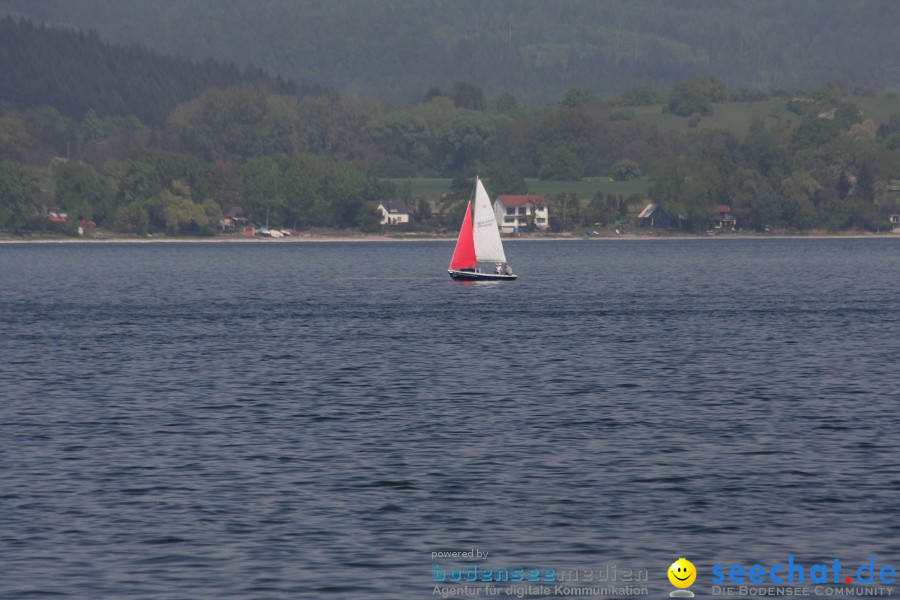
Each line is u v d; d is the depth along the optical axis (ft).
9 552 383.86
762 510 428.15
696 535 401.70
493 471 485.97
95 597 347.77
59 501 440.86
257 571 368.27
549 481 469.16
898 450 522.88
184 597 347.56
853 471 483.51
